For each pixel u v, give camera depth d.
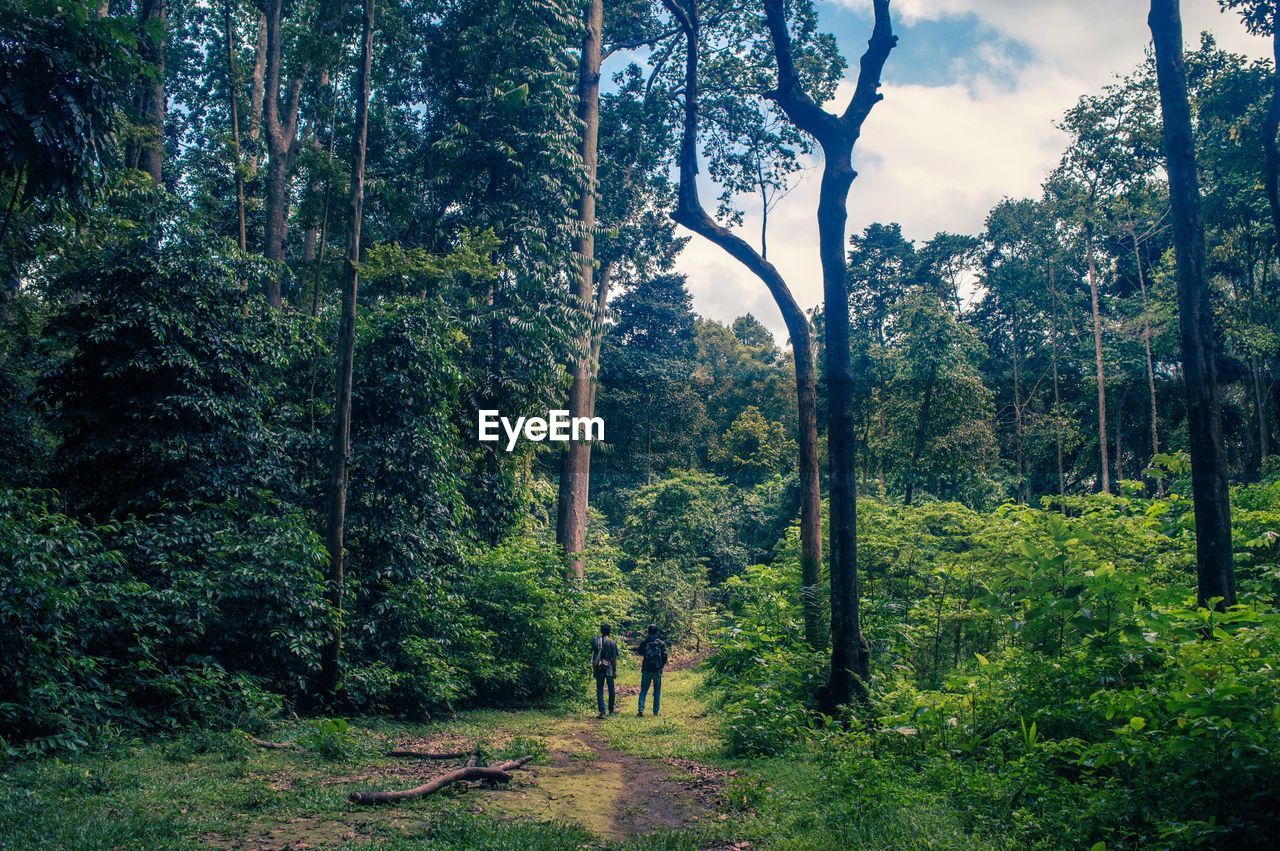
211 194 24.34
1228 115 21.09
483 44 22.36
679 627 30.70
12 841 5.27
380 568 14.67
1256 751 5.40
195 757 8.76
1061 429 42.56
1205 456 9.07
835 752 8.52
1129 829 5.48
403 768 9.13
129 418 12.92
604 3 29.55
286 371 16.92
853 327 54.31
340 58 19.23
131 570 11.45
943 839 5.60
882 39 11.65
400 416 15.66
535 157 22.50
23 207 11.39
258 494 13.41
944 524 16.97
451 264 19.33
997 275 48.50
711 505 39.97
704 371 64.56
